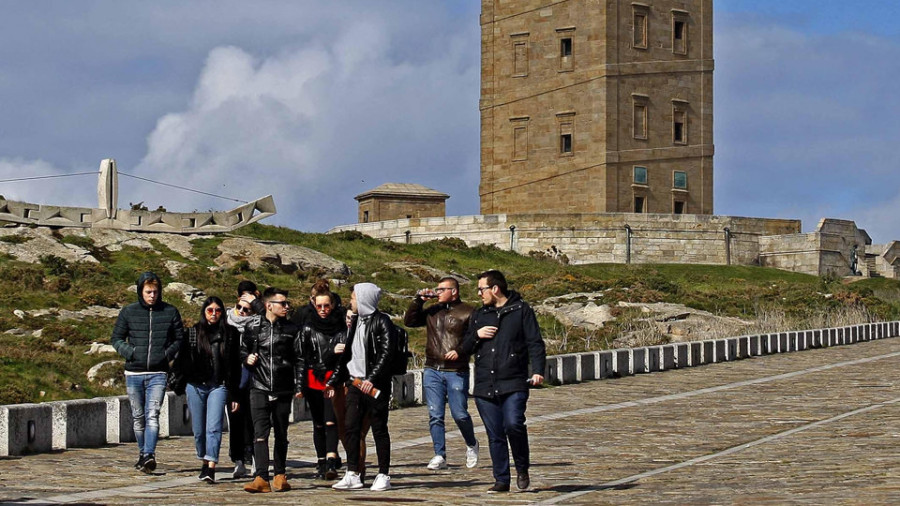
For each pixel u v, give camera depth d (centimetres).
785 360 4009
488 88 9175
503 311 1430
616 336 4900
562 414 2491
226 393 1603
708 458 1750
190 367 1606
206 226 6544
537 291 6450
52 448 1920
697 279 7600
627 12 8700
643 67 8719
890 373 3334
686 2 8938
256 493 1460
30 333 4500
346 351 1520
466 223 8469
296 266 6347
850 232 8625
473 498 1392
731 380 3294
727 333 4922
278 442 1508
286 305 1526
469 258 7862
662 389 3064
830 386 2998
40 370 3866
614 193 8588
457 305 1730
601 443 1995
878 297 7225
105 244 6100
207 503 1351
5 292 5000
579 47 8731
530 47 8969
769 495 1327
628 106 8669
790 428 2136
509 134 9062
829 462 1625
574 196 8712
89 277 5469
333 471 1591
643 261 8319
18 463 1736
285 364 1510
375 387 1488
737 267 8256
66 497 1390
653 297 6038
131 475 1636
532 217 8331
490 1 9188
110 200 6284
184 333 1669
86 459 1808
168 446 2011
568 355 3266
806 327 5288
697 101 8956
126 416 2062
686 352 3797
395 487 1515
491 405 1428
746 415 2397
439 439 1706
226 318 1622
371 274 6594
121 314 1677
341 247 7344
